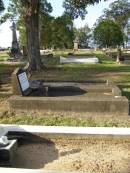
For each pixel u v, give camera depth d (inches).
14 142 227.5
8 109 352.2
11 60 1320.1
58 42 2375.7
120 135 250.8
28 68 847.7
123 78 653.9
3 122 316.8
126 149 240.5
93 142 252.1
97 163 217.3
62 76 705.0
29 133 257.6
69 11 930.1
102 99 340.5
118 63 1125.7
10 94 430.0
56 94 400.8
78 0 890.7
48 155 233.3
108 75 717.3
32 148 247.3
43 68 873.5
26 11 848.3
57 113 340.2
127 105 335.3
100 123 310.5
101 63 1131.3
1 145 217.9
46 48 2979.8
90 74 748.0
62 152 238.1
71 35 2345.0
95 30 2144.4
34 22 853.2
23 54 1521.9
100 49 2733.8
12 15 1715.1
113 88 411.8
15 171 177.8
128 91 477.4
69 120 320.2
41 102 343.6
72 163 218.2
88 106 338.6
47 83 463.2
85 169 208.7
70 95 391.2
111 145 248.1
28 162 221.9
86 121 316.8
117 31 2069.4
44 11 1861.5
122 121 318.3
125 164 215.3
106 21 2094.0
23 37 2096.5
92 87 419.8
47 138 256.7
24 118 326.3
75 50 2571.4
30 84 438.0
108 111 337.4
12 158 219.6
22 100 346.0
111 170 206.4
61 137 255.4
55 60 1298.0
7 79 634.2
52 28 2112.5
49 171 178.4
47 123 313.1
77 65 1039.6
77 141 253.8
